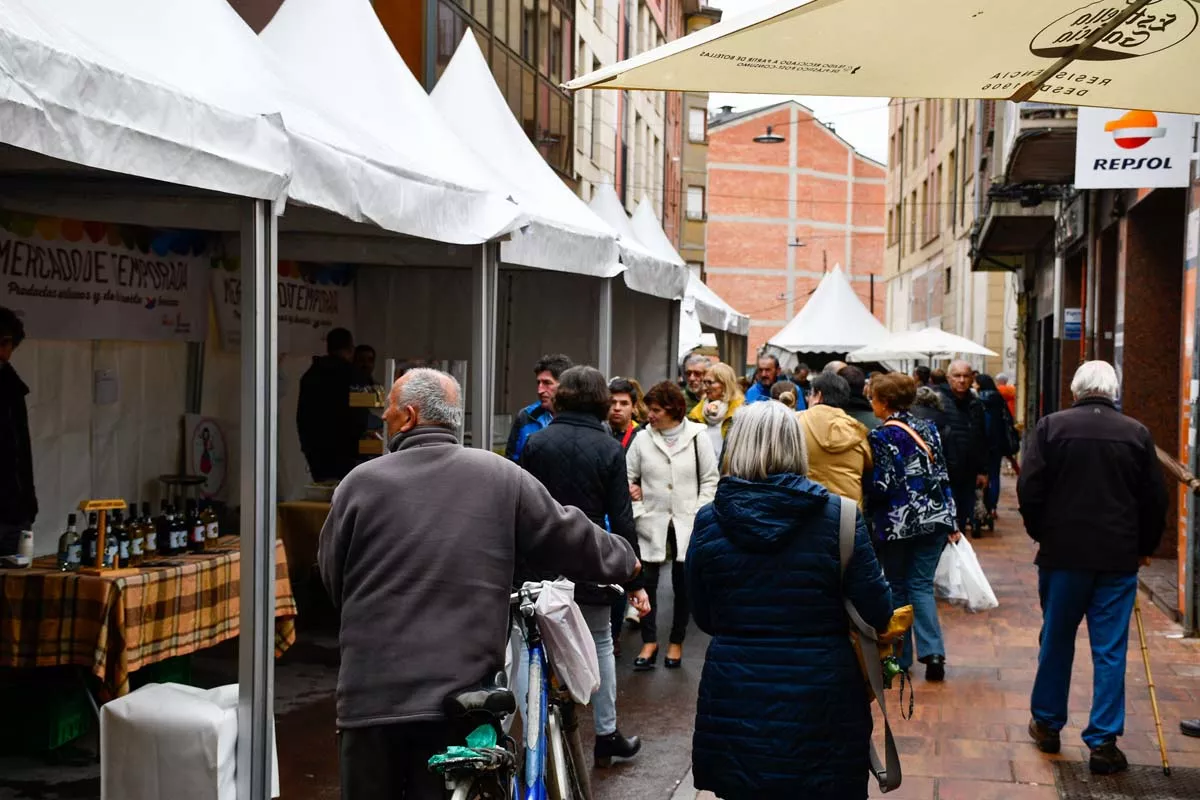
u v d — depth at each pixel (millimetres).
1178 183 9445
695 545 4191
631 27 35094
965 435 11797
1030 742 6633
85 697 6094
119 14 4797
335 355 9867
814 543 4016
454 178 6762
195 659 8156
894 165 52719
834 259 81125
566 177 26375
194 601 6168
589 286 11570
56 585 5688
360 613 3838
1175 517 12188
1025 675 8164
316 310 10469
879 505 7641
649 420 8398
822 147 79750
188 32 5137
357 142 5738
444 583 3832
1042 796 5777
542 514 3994
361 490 3926
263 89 5309
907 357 25688
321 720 6887
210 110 4387
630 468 8375
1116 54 4453
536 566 4055
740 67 4465
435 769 3531
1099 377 6164
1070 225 17844
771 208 78125
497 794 3682
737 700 4016
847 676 4020
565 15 25719
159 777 4824
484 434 7383
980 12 3984
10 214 6844
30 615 5691
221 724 4832
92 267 7539
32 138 3535
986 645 9086
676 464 8266
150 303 8102
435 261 9258
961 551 9664
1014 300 31797
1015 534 15688
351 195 5449
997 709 7316
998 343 33500
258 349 4824
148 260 8078
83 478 7562
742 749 3992
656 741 6715
